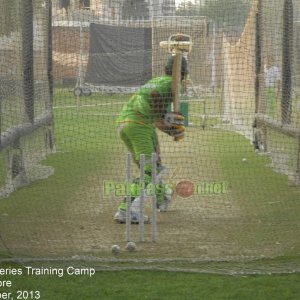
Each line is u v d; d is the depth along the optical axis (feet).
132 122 97.55
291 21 130.00
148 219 96.37
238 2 187.93
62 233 90.43
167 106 99.04
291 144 137.28
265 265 76.84
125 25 232.32
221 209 104.32
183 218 98.78
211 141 175.32
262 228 93.09
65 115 216.13
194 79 222.69
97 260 78.13
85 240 87.10
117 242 86.22
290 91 131.03
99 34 254.88
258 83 157.38
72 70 227.40
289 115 131.03
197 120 215.31
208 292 68.18
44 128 147.84
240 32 192.54
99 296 67.26
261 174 132.05
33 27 129.39
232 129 196.24
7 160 116.37
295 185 121.19
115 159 150.51
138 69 251.19
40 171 135.03
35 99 136.15
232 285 70.33
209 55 219.61
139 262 77.56
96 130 190.29
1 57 108.17
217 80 220.23
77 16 218.18
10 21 113.39
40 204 107.96
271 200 110.11
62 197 113.09
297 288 69.41
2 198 112.37
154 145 100.01
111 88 240.12
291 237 88.48
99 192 116.67
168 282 71.31
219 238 88.12
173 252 81.76
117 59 252.21
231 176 129.90
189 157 151.02
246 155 155.33
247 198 111.45
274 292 68.33
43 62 144.56
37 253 81.10
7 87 112.27
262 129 155.63
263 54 154.40
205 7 204.44
